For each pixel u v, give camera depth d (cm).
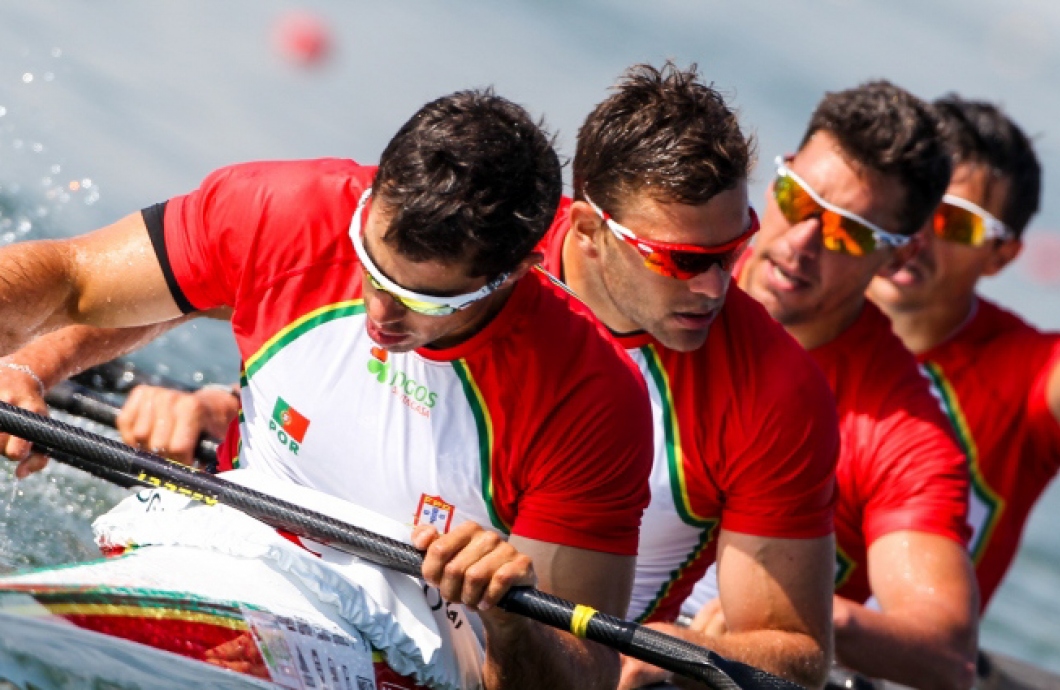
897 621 2066
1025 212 2720
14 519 1947
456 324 1462
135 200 3781
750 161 1653
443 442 1566
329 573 1477
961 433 2652
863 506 2255
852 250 2105
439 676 1522
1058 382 2573
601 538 1539
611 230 1597
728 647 1702
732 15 7488
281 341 1617
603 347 1536
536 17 6700
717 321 1709
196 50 5322
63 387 2055
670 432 1736
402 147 1381
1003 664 2689
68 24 4978
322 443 1620
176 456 2041
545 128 1627
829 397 1712
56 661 1247
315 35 5778
